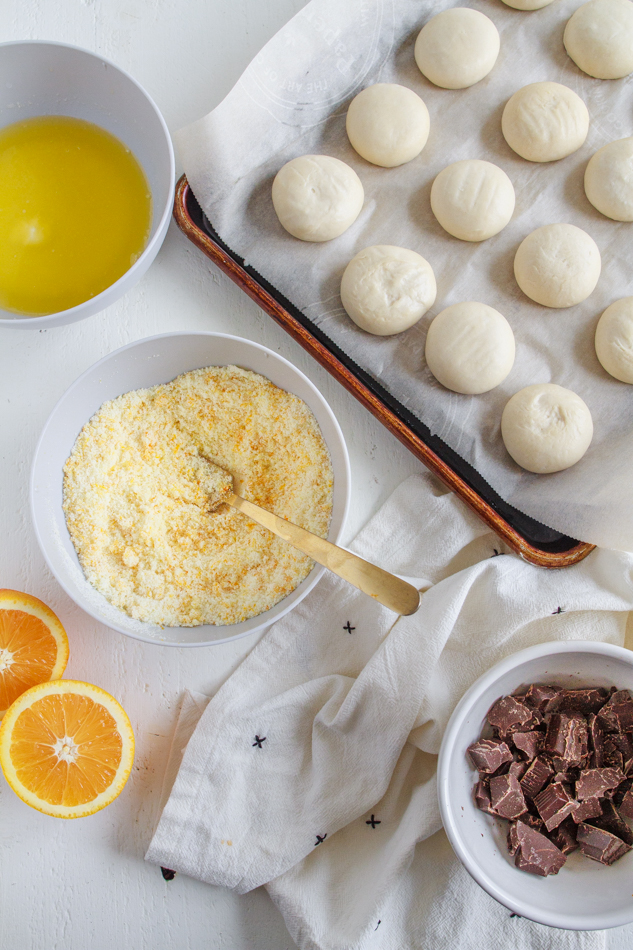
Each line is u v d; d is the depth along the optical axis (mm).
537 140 758
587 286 753
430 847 732
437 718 727
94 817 738
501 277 768
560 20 782
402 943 716
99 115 740
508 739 706
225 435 732
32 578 750
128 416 730
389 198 770
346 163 772
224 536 724
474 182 751
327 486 725
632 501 718
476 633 739
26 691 713
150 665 750
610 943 726
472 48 759
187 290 766
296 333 741
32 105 737
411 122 754
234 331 766
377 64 772
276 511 727
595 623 739
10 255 731
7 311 728
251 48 784
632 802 699
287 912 719
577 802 695
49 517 704
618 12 764
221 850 722
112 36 779
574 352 762
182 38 781
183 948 729
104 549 717
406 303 739
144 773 744
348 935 708
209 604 716
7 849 732
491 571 731
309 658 750
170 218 739
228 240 753
